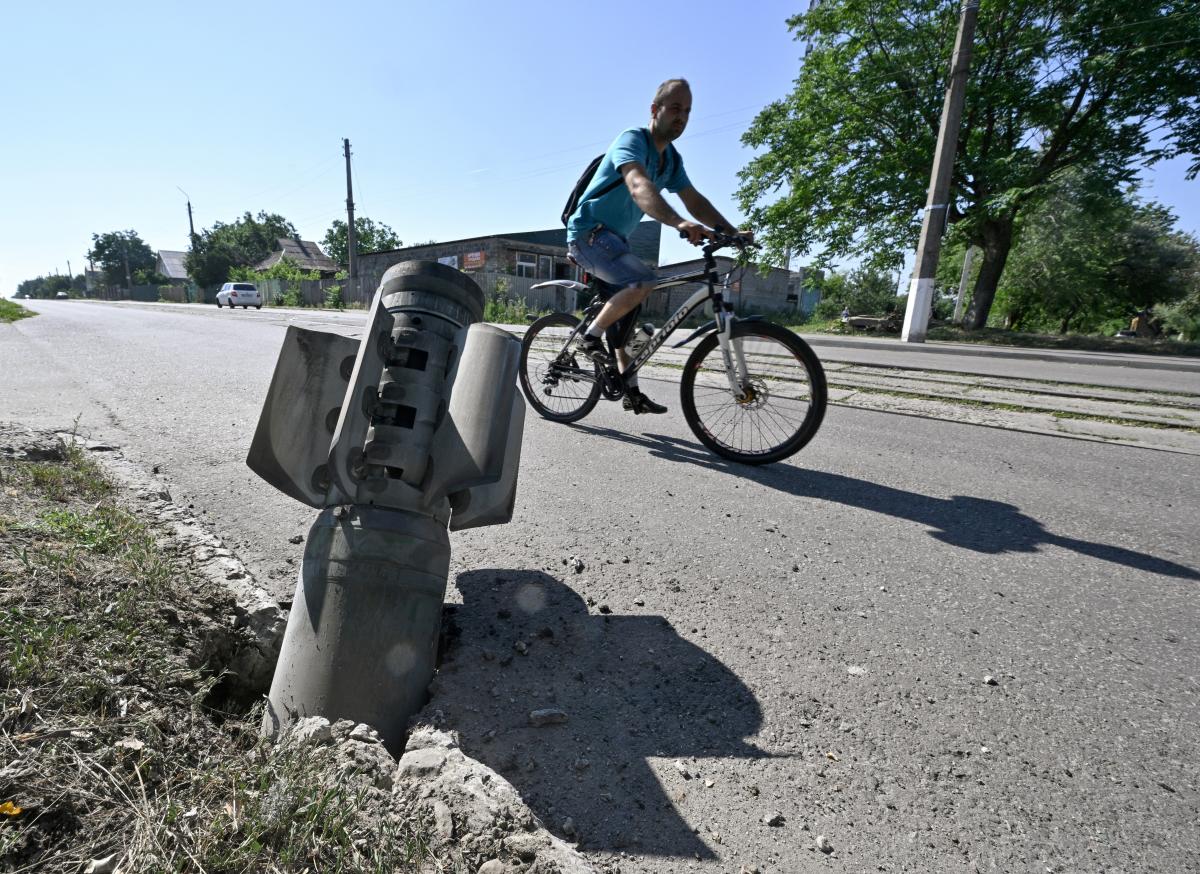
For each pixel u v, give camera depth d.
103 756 1.09
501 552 2.30
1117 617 1.93
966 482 3.17
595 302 4.04
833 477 3.25
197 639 1.53
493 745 1.36
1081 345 13.21
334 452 1.45
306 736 1.22
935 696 1.55
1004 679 1.62
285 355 1.62
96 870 0.88
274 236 71.62
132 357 6.70
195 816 0.99
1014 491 3.04
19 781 0.99
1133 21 17.17
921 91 19.69
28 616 1.36
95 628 1.38
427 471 1.54
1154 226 33.03
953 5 18.83
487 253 29.67
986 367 7.27
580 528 2.54
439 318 1.66
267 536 2.28
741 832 1.17
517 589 2.03
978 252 31.45
